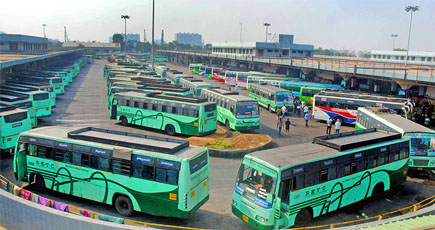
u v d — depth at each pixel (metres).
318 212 13.02
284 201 11.90
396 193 16.64
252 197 11.98
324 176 12.95
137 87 33.12
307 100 41.44
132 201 12.91
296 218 12.45
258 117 27.34
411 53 85.75
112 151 13.04
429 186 17.61
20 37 68.44
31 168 14.80
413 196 16.30
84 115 32.28
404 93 39.34
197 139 23.94
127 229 9.95
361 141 14.59
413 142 18.06
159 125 26.23
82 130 15.16
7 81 37.94
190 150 13.05
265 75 57.25
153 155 12.44
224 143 22.39
